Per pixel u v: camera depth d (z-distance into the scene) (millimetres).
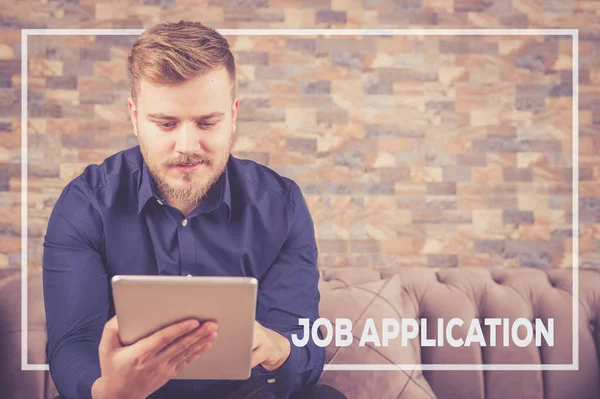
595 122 1994
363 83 1962
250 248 1352
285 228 1376
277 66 1943
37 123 1868
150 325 799
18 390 1508
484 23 1991
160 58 1090
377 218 1946
